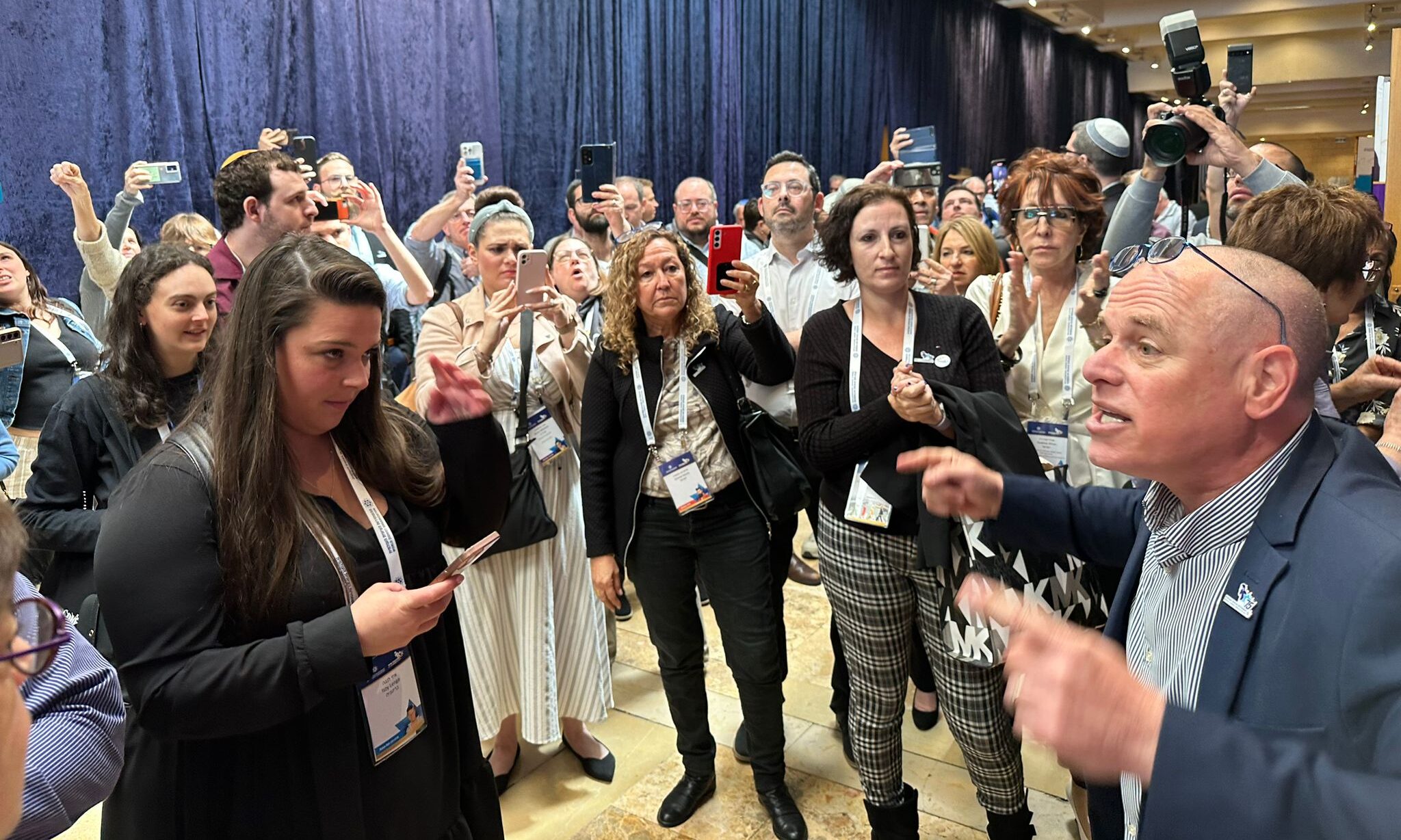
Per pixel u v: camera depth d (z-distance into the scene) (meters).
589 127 6.60
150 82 4.08
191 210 4.27
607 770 2.68
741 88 8.25
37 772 0.88
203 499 1.14
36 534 1.96
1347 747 0.77
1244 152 2.33
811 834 2.38
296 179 2.60
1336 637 0.79
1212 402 0.92
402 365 4.17
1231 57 2.93
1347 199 1.67
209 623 1.12
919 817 2.46
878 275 2.06
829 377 2.13
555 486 2.63
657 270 2.30
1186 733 0.68
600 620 2.71
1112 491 1.31
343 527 1.24
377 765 1.24
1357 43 13.23
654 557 2.38
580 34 6.46
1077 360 2.15
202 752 1.16
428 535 1.36
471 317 2.65
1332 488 0.86
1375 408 2.02
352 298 1.16
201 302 2.06
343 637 1.09
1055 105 14.31
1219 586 0.95
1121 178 3.30
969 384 2.07
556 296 2.52
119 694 1.00
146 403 2.02
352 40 4.93
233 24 4.40
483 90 5.78
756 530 2.35
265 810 1.18
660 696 3.17
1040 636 0.73
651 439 2.34
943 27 11.47
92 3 3.84
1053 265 2.19
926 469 1.33
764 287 3.52
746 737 2.69
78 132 3.83
